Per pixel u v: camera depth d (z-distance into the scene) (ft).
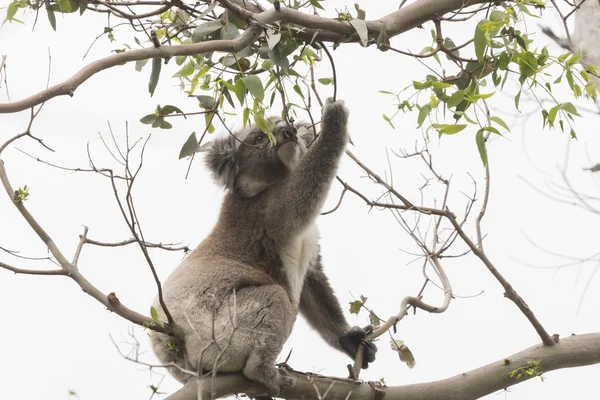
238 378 36.99
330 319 46.11
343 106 41.55
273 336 37.47
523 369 37.11
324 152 41.91
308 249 44.88
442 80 34.76
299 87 32.71
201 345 37.55
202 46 28.94
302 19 31.76
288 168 45.37
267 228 43.39
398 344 38.34
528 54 32.04
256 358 36.78
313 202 42.22
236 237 43.96
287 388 36.52
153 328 35.12
